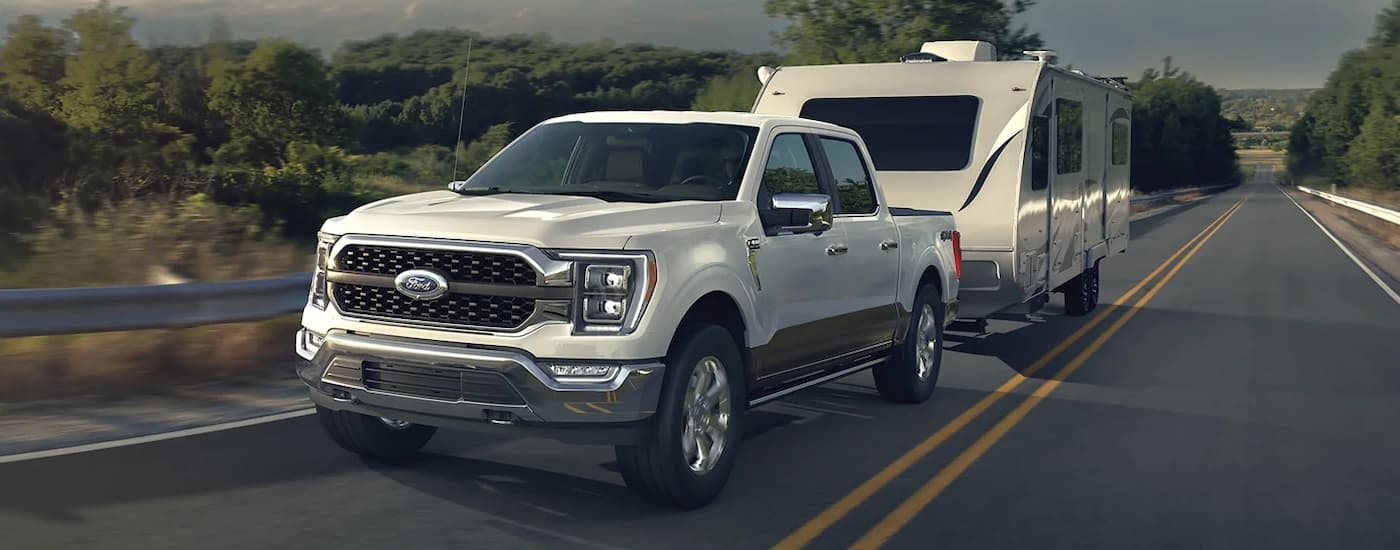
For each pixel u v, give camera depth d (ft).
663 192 21.89
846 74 41.01
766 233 21.93
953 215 35.60
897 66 40.45
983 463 23.54
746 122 23.40
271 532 17.87
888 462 23.54
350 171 123.34
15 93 129.18
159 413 25.96
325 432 24.45
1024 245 37.52
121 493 19.69
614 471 22.15
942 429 26.86
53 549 16.74
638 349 18.24
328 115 155.84
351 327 19.25
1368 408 29.76
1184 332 44.75
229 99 147.74
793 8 123.13
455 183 23.48
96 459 21.88
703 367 19.83
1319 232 122.21
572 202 20.22
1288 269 74.95
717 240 20.24
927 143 38.50
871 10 119.75
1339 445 25.54
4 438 23.24
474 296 18.40
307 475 21.25
